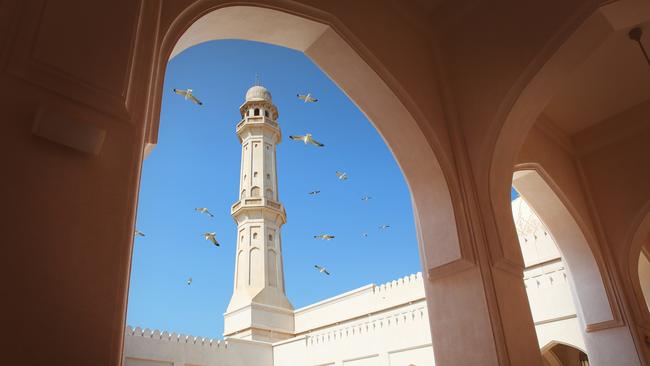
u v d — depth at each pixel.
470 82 4.70
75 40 2.04
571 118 6.54
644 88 5.99
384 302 18.91
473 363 3.78
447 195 4.25
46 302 1.65
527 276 11.31
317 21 3.85
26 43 1.89
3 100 1.78
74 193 1.86
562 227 6.41
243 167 25.94
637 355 5.67
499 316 3.83
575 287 6.32
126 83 2.17
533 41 4.22
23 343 1.56
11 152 1.75
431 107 4.55
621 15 3.86
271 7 3.52
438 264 4.17
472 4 4.80
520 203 12.20
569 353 13.36
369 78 4.27
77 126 1.87
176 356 16.12
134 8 2.34
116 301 1.83
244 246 23.45
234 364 17.95
